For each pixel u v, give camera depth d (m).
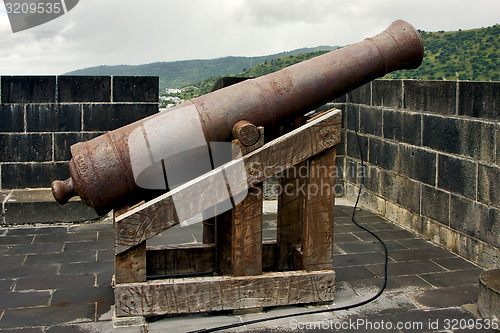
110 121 5.95
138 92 5.95
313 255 3.54
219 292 3.36
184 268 3.96
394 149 5.66
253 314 3.43
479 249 4.38
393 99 5.62
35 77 5.74
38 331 3.19
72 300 3.65
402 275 4.18
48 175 5.91
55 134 5.86
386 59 3.54
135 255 3.28
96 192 3.26
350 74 3.50
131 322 3.27
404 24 3.63
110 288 3.87
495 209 4.16
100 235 5.20
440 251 4.76
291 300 3.49
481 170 4.31
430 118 4.98
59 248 4.79
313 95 3.46
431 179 5.01
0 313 3.43
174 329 3.22
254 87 3.42
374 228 5.52
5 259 4.48
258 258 3.44
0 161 5.82
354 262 4.48
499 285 3.33
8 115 5.75
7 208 5.43
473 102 4.38
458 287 3.92
